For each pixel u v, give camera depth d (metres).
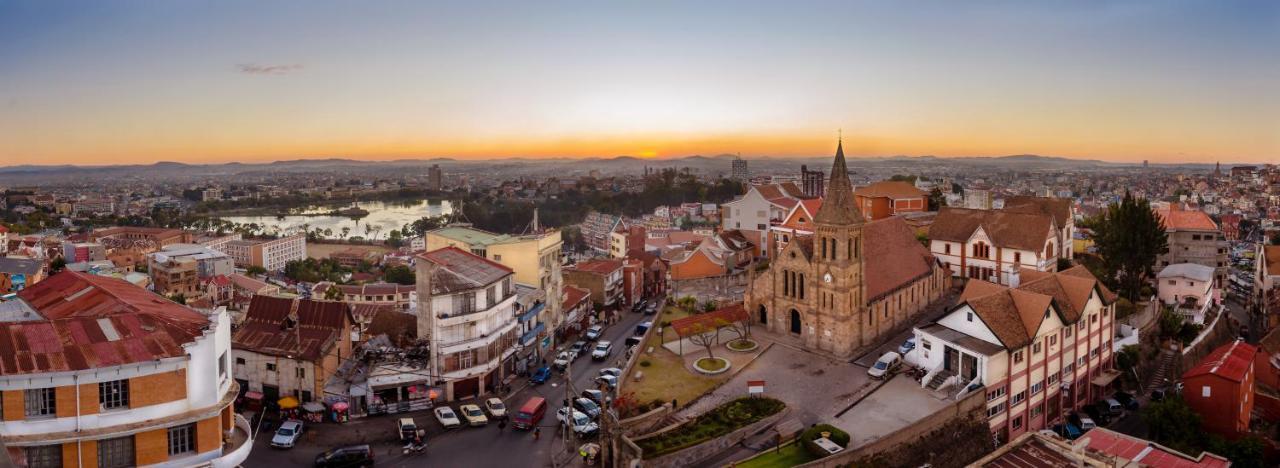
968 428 85.62
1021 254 133.75
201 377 58.19
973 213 145.12
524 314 118.12
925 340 96.81
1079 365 101.94
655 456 77.00
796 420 86.62
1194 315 130.38
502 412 96.56
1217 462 67.88
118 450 55.53
